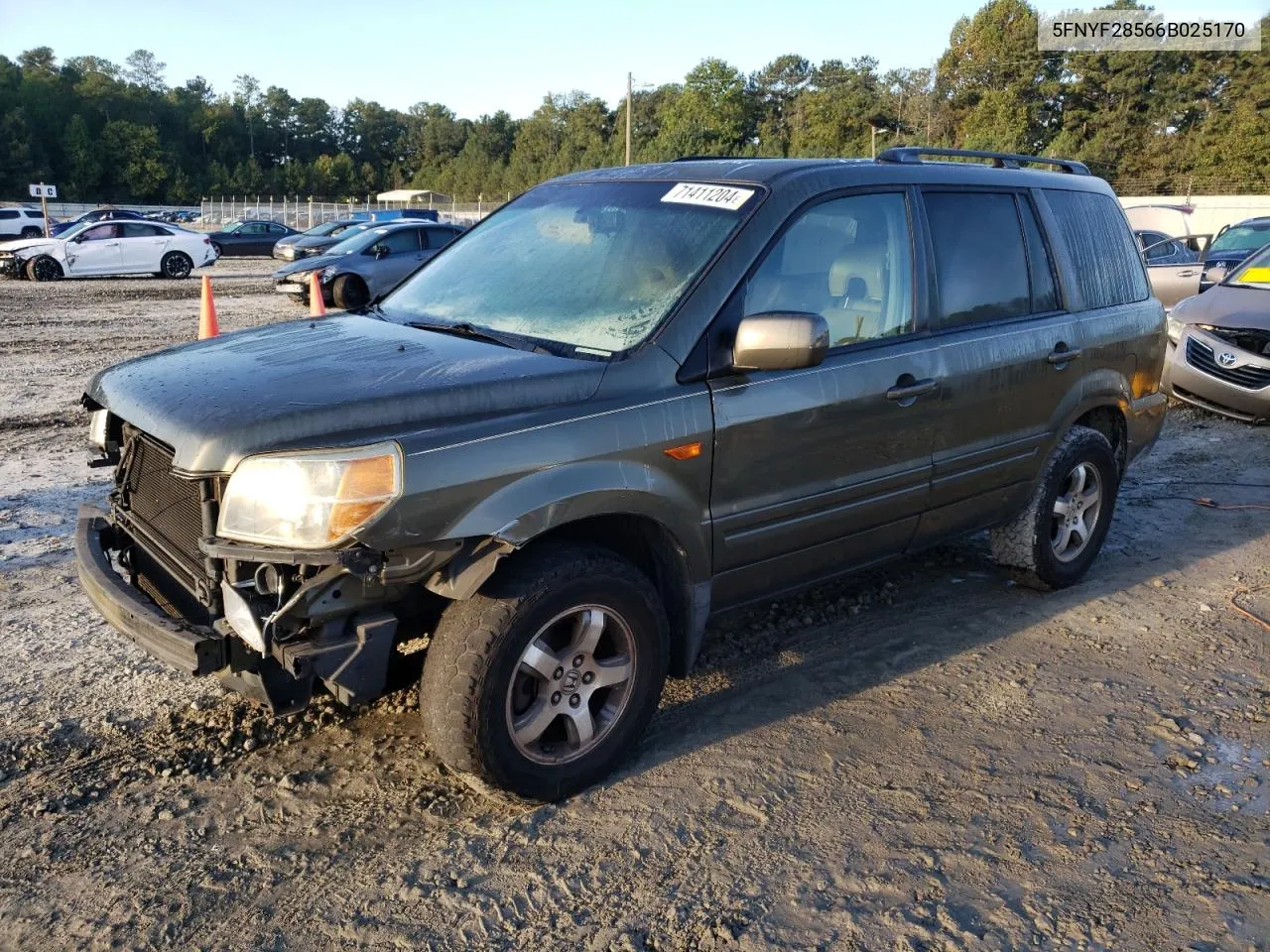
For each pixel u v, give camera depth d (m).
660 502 3.16
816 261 3.66
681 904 2.72
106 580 3.10
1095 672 4.12
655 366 3.20
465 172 114.94
